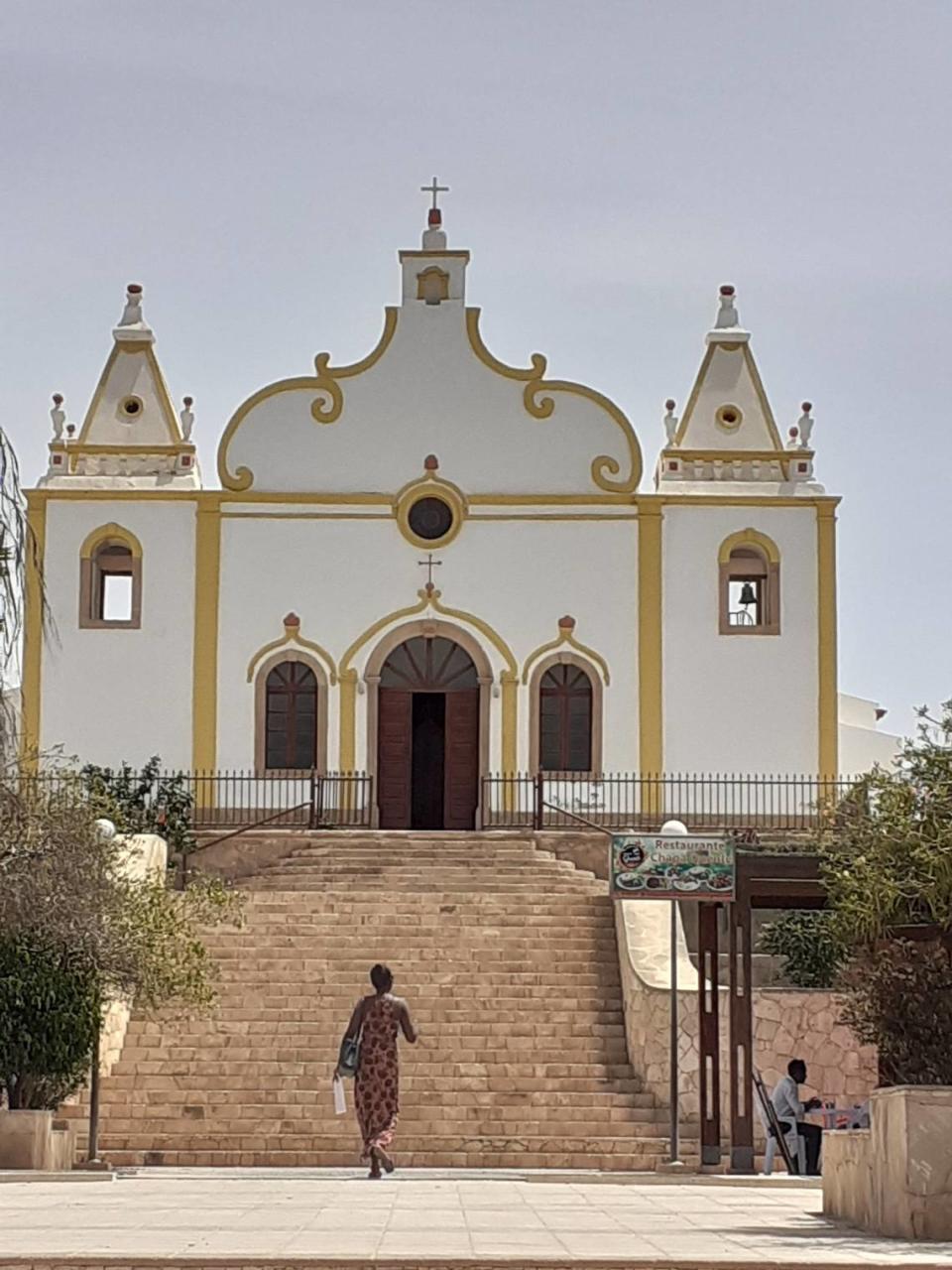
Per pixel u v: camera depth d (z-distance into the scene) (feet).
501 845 117.39
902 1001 60.64
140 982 75.77
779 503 134.51
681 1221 47.39
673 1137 74.23
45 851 71.97
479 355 136.15
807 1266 38.01
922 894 59.98
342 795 132.46
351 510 134.72
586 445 135.44
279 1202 52.08
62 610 133.28
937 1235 43.98
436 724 135.33
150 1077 83.97
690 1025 83.61
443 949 97.25
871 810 67.77
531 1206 51.67
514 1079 84.79
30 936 73.15
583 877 112.37
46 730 132.16
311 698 133.69
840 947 68.28
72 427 136.98
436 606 134.31
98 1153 77.30
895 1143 44.86
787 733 133.08
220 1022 88.79
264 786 132.05
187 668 133.18
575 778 132.36
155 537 134.21
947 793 62.34
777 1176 69.97
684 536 134.62
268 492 134.72
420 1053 86.79
